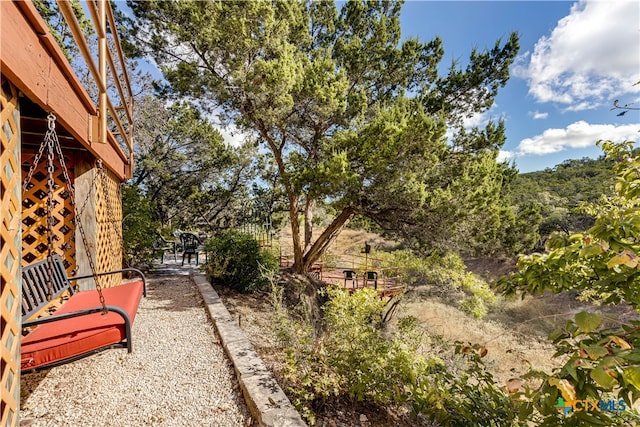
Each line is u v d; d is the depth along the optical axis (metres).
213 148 14.02
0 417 1.29
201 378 2.75
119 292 3.17
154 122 11.23
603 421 1.28
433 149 6.01
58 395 2.38
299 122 7.60
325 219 13.31
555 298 10.64
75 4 7.89
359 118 7.53
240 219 14.12
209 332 3.76
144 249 6.99
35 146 3.45
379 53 8.41
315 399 3.01
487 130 7.21
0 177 1.33
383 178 6.18
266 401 2.29
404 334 4.10
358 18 8.79
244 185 15.89
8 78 1.37
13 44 1.34
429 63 8.79
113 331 2.04
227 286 6.41
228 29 5.67
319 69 6.84
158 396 2.46
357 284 9.64
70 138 3.20
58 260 3.02
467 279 8.76
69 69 2.08
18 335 1.44
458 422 2.30
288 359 2.97
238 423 2.22
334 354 3.24
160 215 14.55
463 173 6.77
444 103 7.99
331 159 6.51
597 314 1.25
